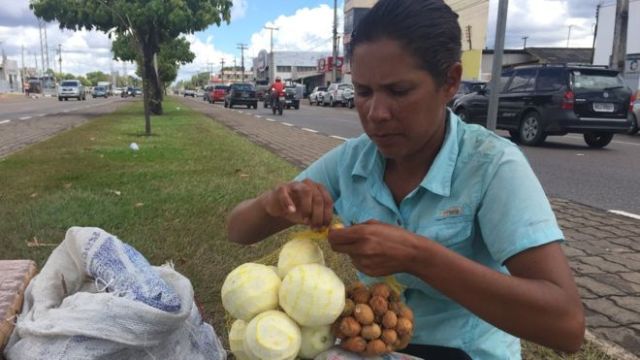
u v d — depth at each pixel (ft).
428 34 3.77
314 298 3.63
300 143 35.37
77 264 5.70
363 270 3.65
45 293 5.43
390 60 3.79
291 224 5.10
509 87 37.60
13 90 263.29
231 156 26.22
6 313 5.52
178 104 117.29
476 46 131.64
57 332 4.67
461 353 4.64
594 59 89.56
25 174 20.20
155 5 62.18
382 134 4.02
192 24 65.77
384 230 3.53
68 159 24.34
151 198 16.06
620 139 41.86
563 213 17.26
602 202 19.04
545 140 39.42
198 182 18.70
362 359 3.83
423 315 4.66
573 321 3.50
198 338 5.92
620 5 55.42
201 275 10.53
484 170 4.25
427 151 4.50
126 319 4.78
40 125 48.16
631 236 14.70
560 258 3.76
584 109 33.12
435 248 3.50
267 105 98.32
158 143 32.04
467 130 4.55
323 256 4.15
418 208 4.50
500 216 4.03
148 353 5.10
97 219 13.74
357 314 3.74
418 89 3.85
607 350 8.21
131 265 5.36
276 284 3.85
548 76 34.60
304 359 3.96
